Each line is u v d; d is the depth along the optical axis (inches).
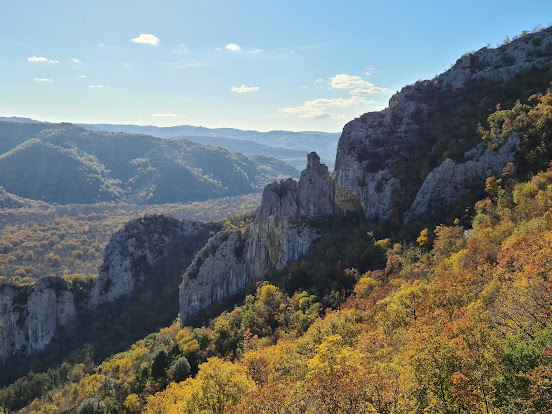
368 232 5073.8
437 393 1455.5
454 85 5610.2
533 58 5132.9
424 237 4153.5
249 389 2175.2
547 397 1227.2
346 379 1523.1
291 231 5856.3
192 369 4212.6
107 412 3961.6
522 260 2208.4
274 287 4953.3
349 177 5659.5
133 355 5477.4
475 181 4387.3
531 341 1470.2
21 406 5703.7
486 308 2016.5
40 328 7647.6
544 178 3437.5
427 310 2364.7
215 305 6127.0
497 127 4552.2
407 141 5551.2
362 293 3887.8
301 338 3125.0
